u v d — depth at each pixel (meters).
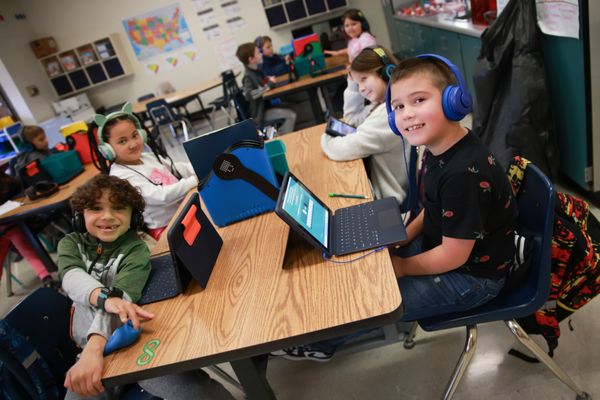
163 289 1.19
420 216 1.44
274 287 1.07
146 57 7.51
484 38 2.19
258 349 0.91
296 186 1.28
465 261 1.08
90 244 1.32
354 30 4.14
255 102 4.02
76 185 2.93
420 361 1.60
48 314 1.29
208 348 0.93
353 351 1.71
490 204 1.03
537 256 1.11
